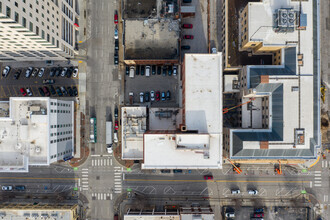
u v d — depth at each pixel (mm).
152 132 50500
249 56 62344
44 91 65938
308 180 65875
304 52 55250
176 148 46625
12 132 51625
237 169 65062
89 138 66125
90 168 66188
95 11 66062
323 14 65750
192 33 66438
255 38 55438
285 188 65750
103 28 66188
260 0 58031
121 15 63156
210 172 66375
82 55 66188
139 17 60219
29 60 65375
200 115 48469
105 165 66062
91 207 66000
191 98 48531
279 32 55188
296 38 55250
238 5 62031
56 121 54375
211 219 58438
